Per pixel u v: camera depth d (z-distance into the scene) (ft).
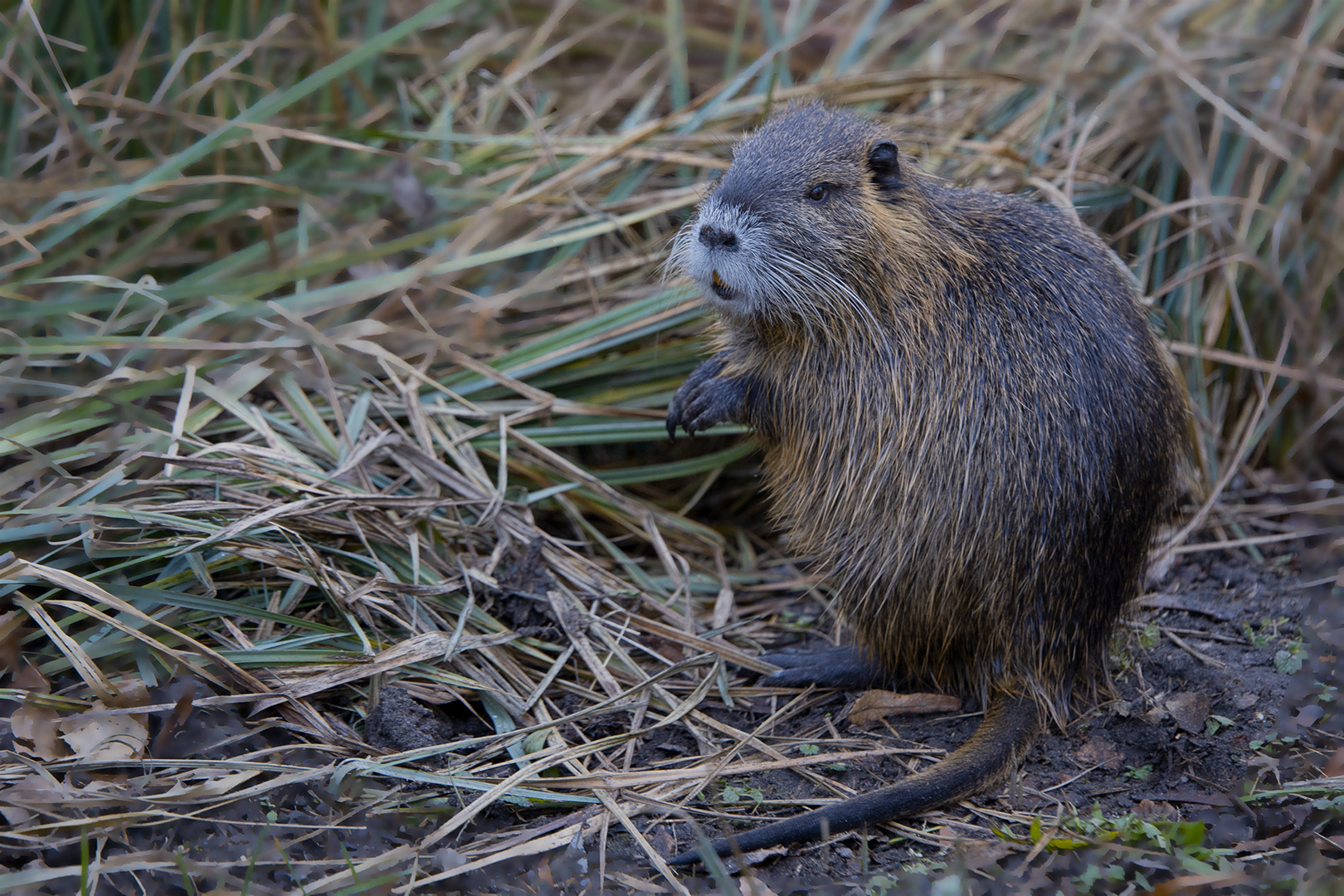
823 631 24.04
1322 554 25.04
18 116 24.79
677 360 26.66
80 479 20.29
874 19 32.42
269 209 24.93
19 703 17.60
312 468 21.88
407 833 16.92
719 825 17.78
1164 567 24.84
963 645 20.56
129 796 16.29
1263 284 28.53
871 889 15.96
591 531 24.80
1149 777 18.86
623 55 32.89
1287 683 20.94
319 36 28.30
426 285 26.08
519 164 29.07
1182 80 28.71
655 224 29.32
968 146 28.81
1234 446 27.76
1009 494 19.49
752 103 29.43
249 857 15.87
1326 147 27.91
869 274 20.08
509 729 19.43
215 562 20.03
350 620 19.99
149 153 27.09
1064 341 19.88
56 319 23.04
